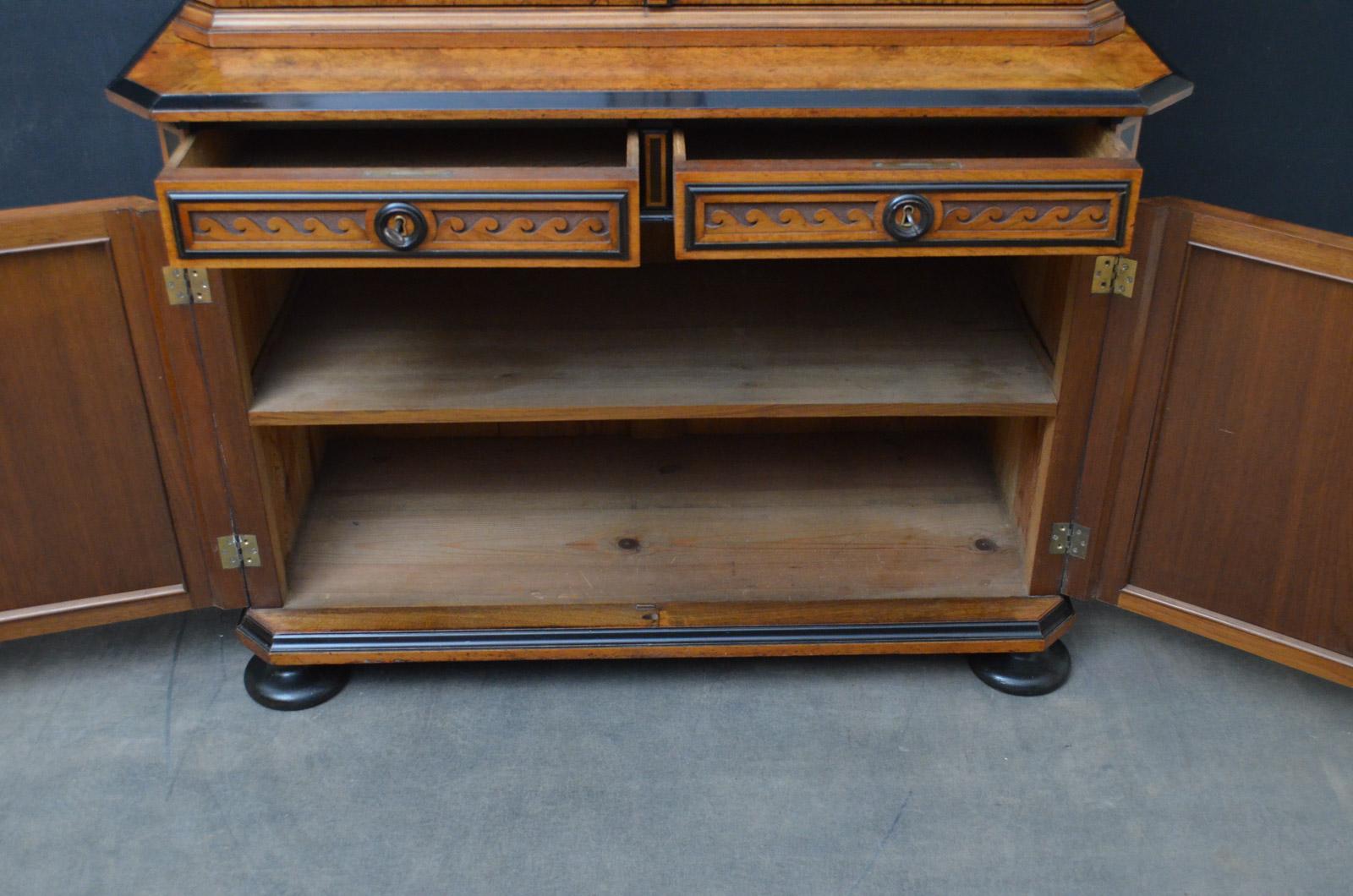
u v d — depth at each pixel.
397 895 1.44
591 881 1.46
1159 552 1.68
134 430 1.57
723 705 1.74
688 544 1.83
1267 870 1.49
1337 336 1.43
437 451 2.04
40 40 1.98
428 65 1.41
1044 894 1.45
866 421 2.08
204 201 1.26
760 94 1.35
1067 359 1.56
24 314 1.46
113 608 1.69
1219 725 1.72
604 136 1.55
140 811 1.56
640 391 1.61
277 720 1.71
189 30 1.44
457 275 1.86
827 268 1.90
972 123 1.60
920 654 1.84
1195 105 2.14
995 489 1.95
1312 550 1.57
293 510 1.81
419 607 1.71
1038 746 1.68
